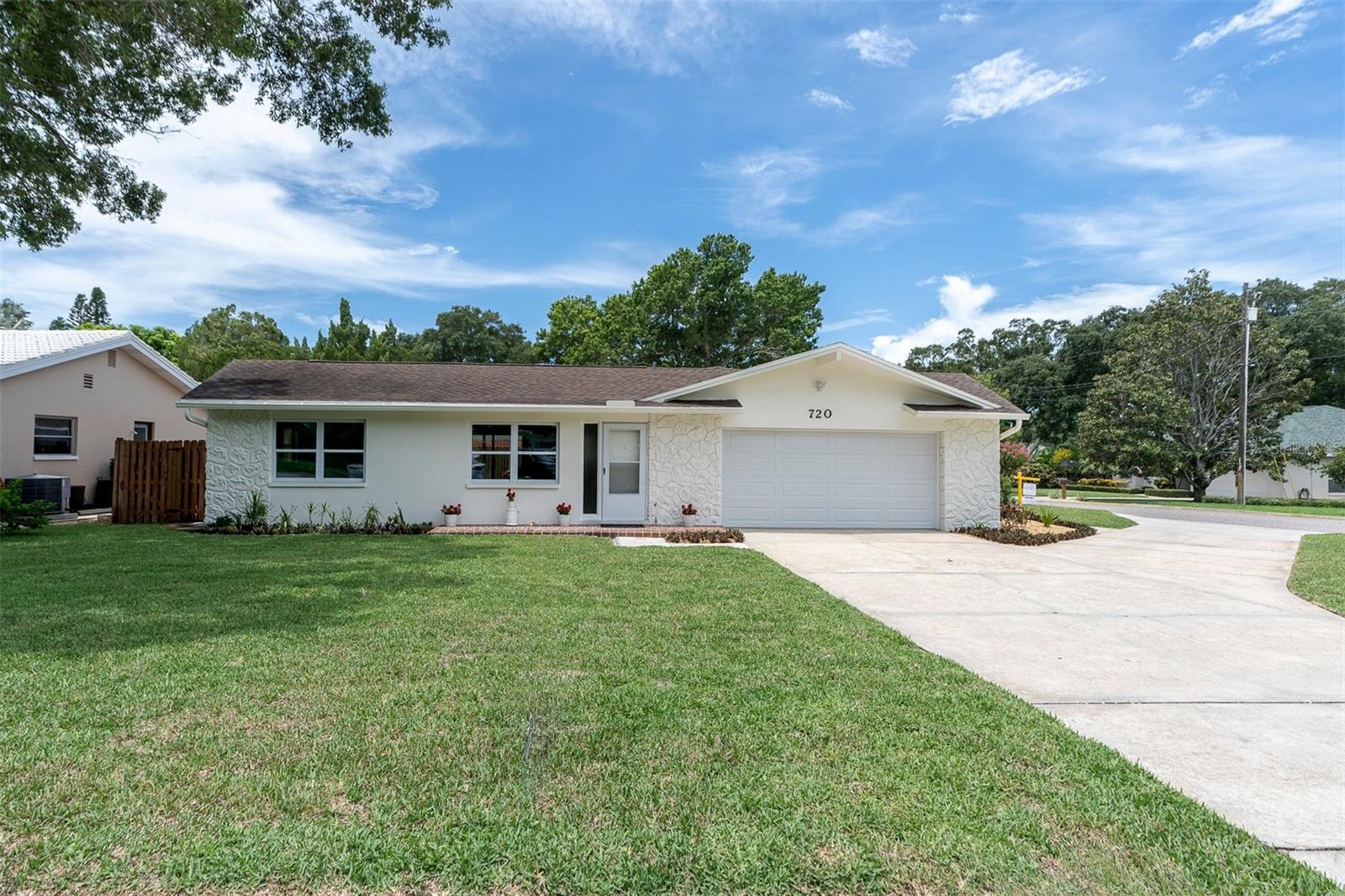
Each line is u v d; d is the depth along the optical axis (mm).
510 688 4062
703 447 14359
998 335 56562
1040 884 2260
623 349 38938
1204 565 9883
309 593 6773
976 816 2689
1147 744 3531
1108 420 32156
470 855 2355
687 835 2518
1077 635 5809
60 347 16516
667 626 5652
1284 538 13594
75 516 15227
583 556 9633
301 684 4051
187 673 4219
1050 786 2967
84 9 9102
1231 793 3000
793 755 3219
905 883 2260
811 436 14844
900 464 14984
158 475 14188
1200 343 30422
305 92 11727
